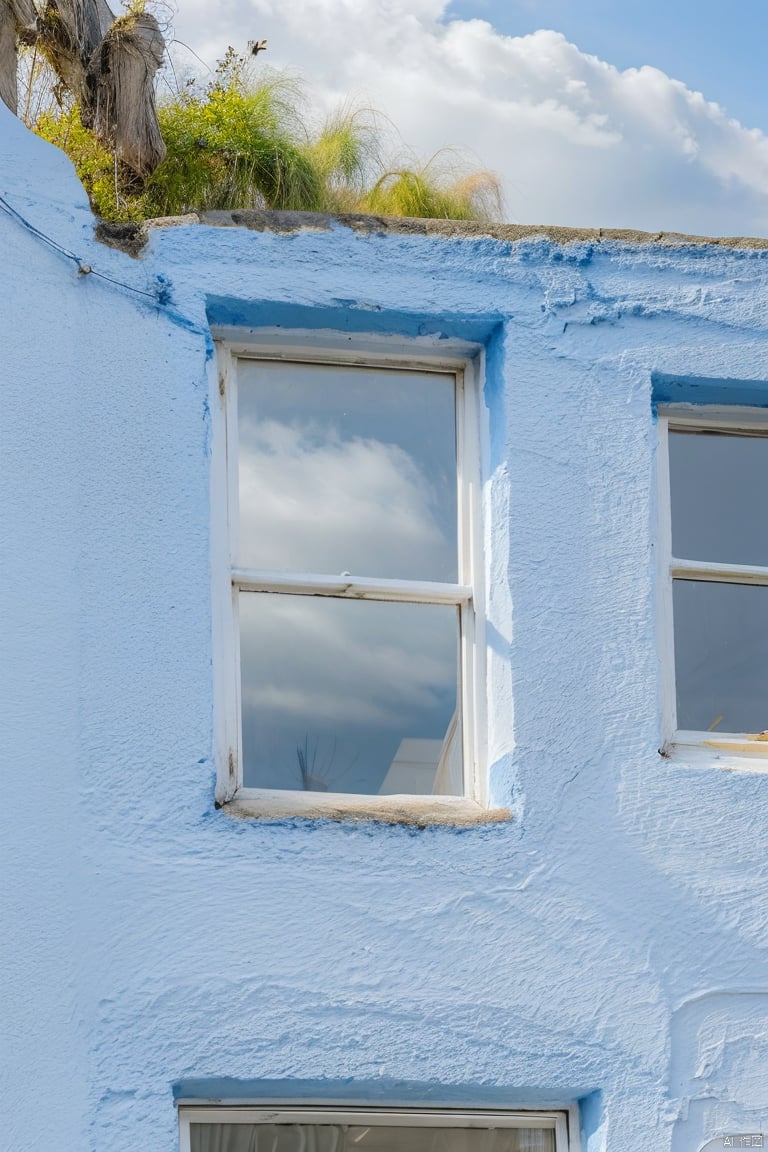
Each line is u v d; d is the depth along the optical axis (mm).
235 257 4961
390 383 5312
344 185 8945
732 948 4664
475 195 8898
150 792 4445
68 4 6176
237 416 5109
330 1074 4305
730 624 5379
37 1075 4145
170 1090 4211
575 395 5121
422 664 5062
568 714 4816
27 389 4680
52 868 4320
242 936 4367
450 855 4570
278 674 4941
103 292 4832
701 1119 4496
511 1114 4570
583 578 4961
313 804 4727
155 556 4648
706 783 4824
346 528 5117
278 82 8859
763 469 5590
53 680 4469
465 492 5184
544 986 4508
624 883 4664
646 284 5289
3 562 4520
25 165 4863
